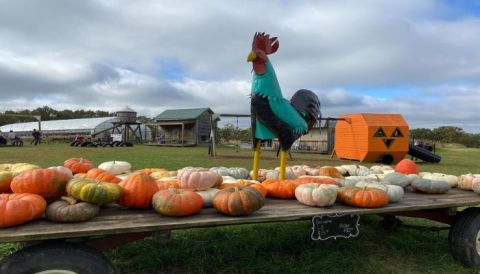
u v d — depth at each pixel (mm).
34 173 2820
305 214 3199
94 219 2727
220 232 4895
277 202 3744
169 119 41094
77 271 2396
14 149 25141
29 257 2322
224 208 3008
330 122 27125
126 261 4004
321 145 27625
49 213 2598
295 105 4730
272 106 4312
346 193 3627
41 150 23938
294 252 4352
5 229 2381
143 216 2877
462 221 4156
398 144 18031
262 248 4391
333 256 4219
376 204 3541
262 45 4316
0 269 2307
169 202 2855
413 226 4988
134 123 43531
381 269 4035
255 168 4832
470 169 15359
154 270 3832
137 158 16922
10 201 2459
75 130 52031
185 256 4109
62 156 17938
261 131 4551
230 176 4863
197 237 4684
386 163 18359
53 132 54219
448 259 4305
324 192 3498
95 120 53875
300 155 24016
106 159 16156
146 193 3033
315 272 3875
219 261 4004
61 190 2871
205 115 41219
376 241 4895
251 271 3850
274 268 3869
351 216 3400
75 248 2445
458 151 37875
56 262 2352
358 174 6004
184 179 3588
